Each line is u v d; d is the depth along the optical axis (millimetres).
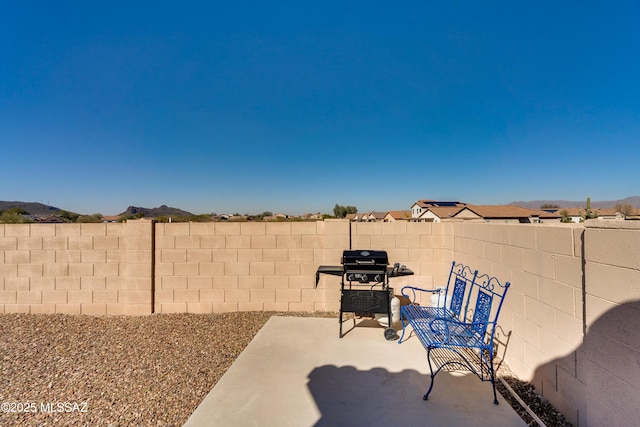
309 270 5207
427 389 2789
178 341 4016
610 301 1892
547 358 2582
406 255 5164
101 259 5129
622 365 1800
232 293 5219
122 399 2746
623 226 1799
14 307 5121
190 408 2611
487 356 3410
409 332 4141
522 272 2969
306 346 3689
